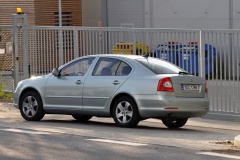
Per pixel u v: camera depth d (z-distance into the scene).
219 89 28.50
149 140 21.66
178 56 29.75
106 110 25.28
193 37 29.23
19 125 25.48
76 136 22.42
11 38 37.03
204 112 24.84
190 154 18.89
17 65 36.69
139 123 27.41
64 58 34.94
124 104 24.88
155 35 30.50
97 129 24.55
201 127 26.42
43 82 26.97
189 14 61.06
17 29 36.66
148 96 24.22
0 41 37.72
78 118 28.05
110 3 63.81
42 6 61.91
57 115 30.20
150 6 62.44
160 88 24.02
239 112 27.89
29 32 36.44
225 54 28.23
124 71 25.11
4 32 37.62
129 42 31.42
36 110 27.09
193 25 61.00
